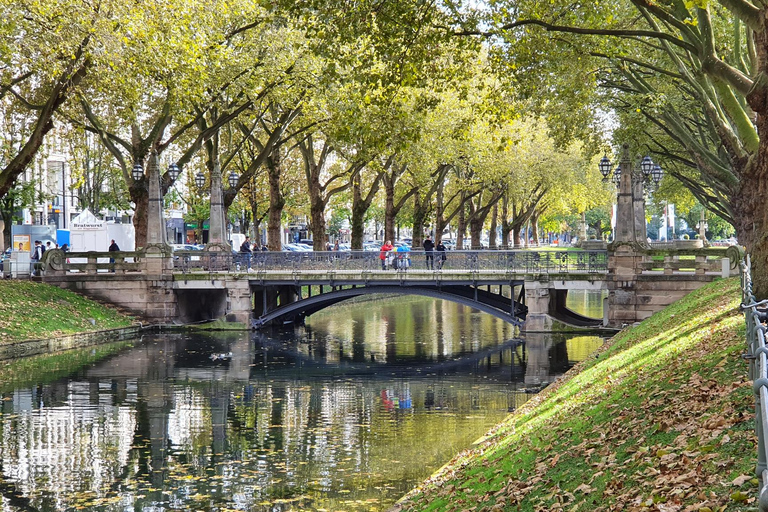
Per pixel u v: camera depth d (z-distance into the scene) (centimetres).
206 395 2820
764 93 1533
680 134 3359
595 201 9619
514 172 6638
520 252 4412
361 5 2186
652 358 1712
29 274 4575
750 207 2225
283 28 4150
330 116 4628
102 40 2981
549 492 1029
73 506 1617
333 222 11744
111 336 4200
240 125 4900
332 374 3303
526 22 2220
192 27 3634
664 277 4156
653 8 2039
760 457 547
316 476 1808
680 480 796
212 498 1656
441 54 2416
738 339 1376
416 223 6881
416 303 7312
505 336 4559
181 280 4684
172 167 4491
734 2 1566
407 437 2181
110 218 9212
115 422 2378
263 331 4762
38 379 3081
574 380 2045
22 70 3762
